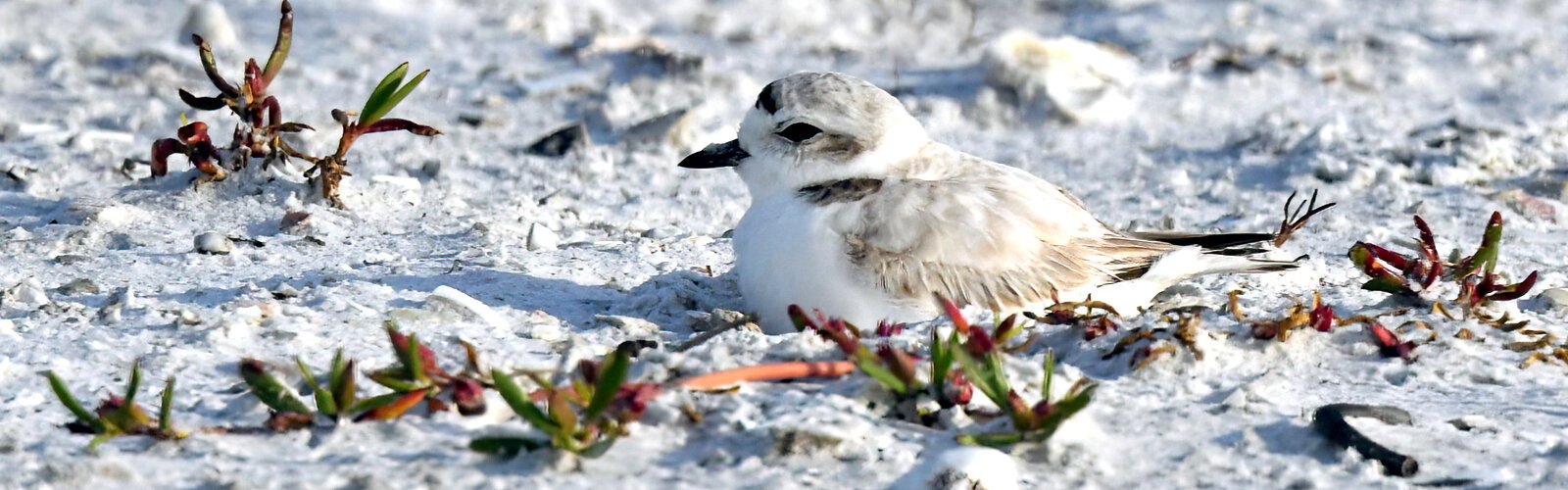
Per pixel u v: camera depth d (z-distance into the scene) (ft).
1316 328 28.40
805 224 30.66
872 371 23.26
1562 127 56.44
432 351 27.22
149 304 30.83
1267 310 30.53
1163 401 25.17
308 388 24.97
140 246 37.65
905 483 21.03
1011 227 30.78
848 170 31.91
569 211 44.29
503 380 21.30
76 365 26.18
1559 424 24.48
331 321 29.32
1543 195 49.01
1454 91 65.10
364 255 37.04
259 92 42.37
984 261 30.50
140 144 51.62
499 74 65.57
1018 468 21.94
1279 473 22.07
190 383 25.08
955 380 23.48
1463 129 56.65
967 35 74.54
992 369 22.86
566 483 20.90
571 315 31.53
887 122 31.91
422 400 23.32
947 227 30.42
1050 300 30.76
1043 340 28.27
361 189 43.11
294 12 74.95
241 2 76.43
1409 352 27.76
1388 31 74.18
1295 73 67.67
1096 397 25.00
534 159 51.57
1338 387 26.23
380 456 21.67
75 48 66.18
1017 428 22.45
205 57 42.37
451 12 75.72
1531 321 30.71
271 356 26.86
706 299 33.68
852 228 30.48
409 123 41.98
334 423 22.65
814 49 71.56
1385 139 54.80
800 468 21.53
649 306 32.48
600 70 66.18
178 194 41.96
